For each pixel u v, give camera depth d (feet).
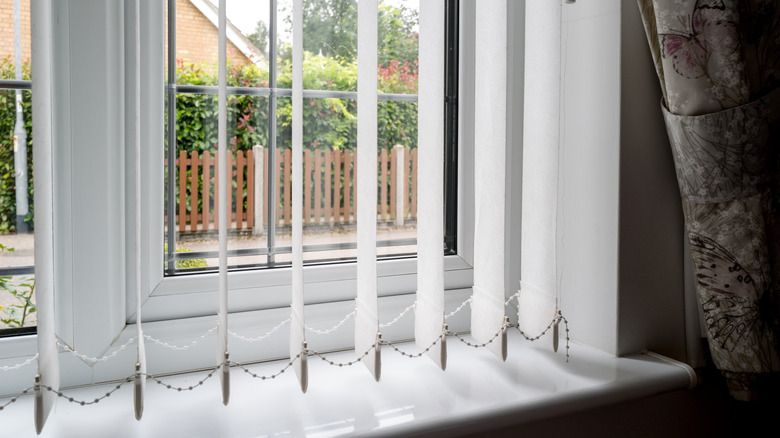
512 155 3.26
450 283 3.24
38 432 1.86
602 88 2.95
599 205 3.01
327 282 2.94
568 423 2.81
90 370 2.44
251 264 2.71
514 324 3.34
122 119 2.43
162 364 2.59
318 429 2.17
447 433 2.26
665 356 3.09
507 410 2.37
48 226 1.89
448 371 2.77
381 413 2.31
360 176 2.48
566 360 2.92
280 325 2.57
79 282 2.37
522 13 3.19
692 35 2.63
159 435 2.10
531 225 2.90
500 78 2.57
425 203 2.61
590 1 2.99
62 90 2.28
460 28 3.10
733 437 3.38
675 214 3.10
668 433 3.15
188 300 2.66
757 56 2.78
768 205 2.78
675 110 2.74
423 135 2.59
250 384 2.57
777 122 2.76
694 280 3.07
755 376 2.79
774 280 2.88
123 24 2.40
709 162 2.68
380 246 2.81
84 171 2.34
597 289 3.06
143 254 2.55
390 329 3.07
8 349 2.29
